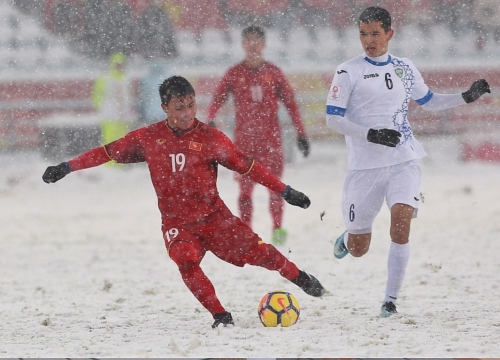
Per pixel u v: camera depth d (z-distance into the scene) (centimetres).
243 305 2673
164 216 2256
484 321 2283
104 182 6831
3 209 5566
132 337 2133
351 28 8569
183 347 1966
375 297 2795
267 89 3897
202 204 2234
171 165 2206
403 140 2470
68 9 8056
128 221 5031
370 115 2453
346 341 1984
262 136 3912
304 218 4969
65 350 1964
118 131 7331
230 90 3934
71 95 7806
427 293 2820
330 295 2841
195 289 2216
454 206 5356
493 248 3862
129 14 7950
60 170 2192
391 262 2389
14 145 7569
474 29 8600
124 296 2928
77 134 7550
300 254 3800
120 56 7406
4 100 7644
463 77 8406
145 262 3725
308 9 8519
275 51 8462
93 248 4125
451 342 1980
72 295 2975
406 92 2483
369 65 2462
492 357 1819
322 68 8231
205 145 2212
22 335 2197
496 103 8100
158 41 7938
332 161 7606
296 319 2250
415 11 8594
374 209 2516
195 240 2236
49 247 4178
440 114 8044
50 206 5675
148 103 7294
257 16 8469
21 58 7962
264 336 2073
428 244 4038
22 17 8200
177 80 2184
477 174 7038
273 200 3994
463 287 2927
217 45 8294
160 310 2616
